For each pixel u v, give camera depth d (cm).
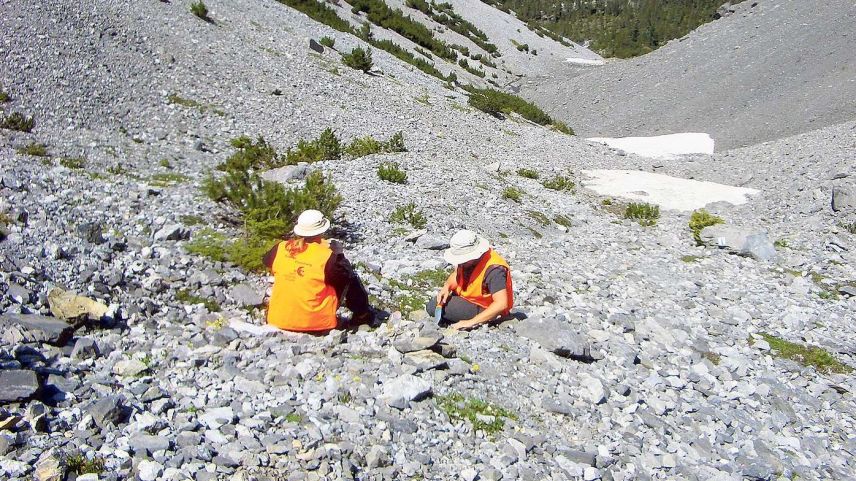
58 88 1487
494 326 772
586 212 1761
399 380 575
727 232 1462
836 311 1156
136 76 1755
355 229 1105
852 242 1519
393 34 5253
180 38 2212
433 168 1747
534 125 3438
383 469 473
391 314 781
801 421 768
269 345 637
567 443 577
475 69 5794
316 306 676
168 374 556
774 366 914
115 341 599
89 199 943
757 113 4034
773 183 2138
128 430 457
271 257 711
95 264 738
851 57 4312
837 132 2627
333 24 4103
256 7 3297
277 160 1516
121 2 2262
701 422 704
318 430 496
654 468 578
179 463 429
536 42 8294
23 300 616
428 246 1080
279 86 2184
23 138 1182
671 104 4688
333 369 598
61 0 1956
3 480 383
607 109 4997
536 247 1298
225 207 1041
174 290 743
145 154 1312
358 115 2231
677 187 2139
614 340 826
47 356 543
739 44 5222
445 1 8112
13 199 845
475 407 587
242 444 461
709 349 905
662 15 13250
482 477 493
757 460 646
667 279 1207
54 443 425
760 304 1137
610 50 11356
